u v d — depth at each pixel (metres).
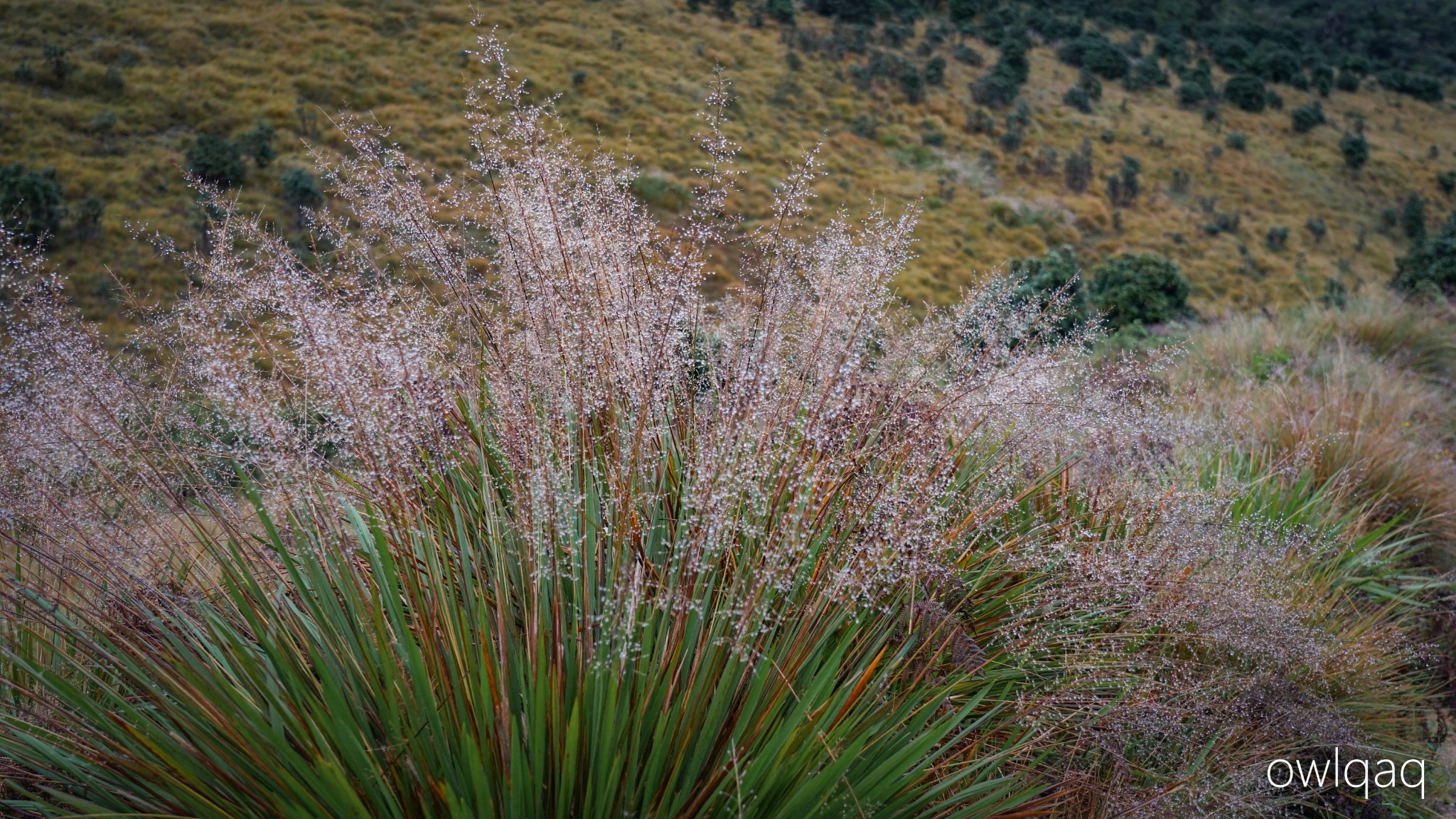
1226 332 9.71
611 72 43.47
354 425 1.93
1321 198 52.12
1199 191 49.41
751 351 2.32
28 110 29.69
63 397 1.94
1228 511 3.53
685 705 1.80
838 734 1.90
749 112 42.50
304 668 1.86
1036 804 2.20
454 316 2.51
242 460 2.00
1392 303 10.12
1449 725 3.72
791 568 1.95
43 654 2.26
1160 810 2.35
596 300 2.20
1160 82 66.00
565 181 2.19
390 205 2.20
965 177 42.47
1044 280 15.30
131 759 1.74
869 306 2.29
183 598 2.07
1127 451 3.32
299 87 35.94
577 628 1.82
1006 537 2.82
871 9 63.12
